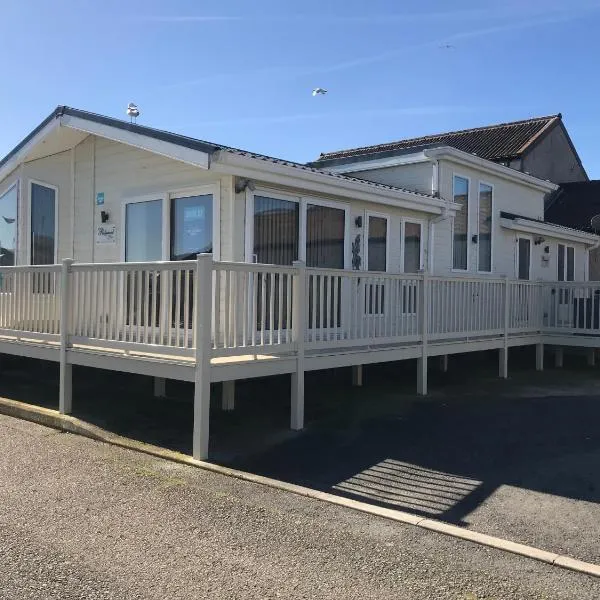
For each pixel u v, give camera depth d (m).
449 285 9.66
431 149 11.55
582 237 16.58
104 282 7.05
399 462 5.96
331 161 13.31
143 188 9.05
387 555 3.88
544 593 3.41
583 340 11.72
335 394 8.95
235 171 7.56
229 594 3.36
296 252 8.74
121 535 4.13
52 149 10.26
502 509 4.76
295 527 4.31
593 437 6.84
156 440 6.54
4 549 3.88
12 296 8.53
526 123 22.48
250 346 6.36
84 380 9.64
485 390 9.54
